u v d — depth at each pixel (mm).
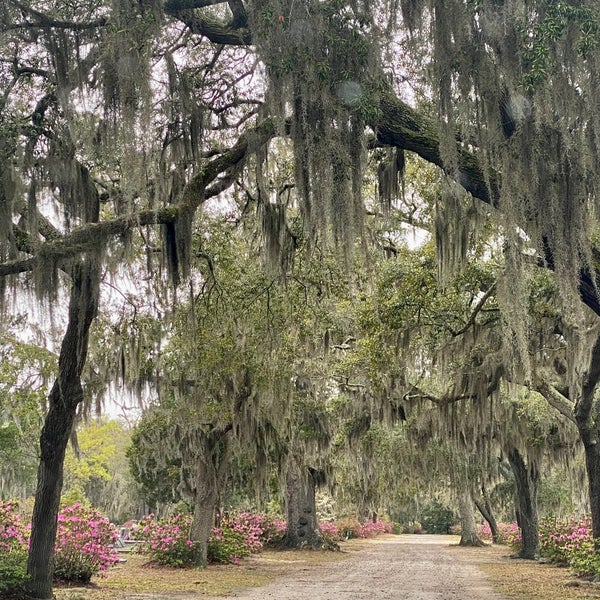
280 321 13992
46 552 9812
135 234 11078
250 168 11586
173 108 9055
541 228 7363
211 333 13773
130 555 20656
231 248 13938
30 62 9109
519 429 18562
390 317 12789
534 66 6719
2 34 8086
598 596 11078
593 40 6754
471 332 13602
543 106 6902
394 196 9805
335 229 7711
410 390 16812
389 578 14742
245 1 8336
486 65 7199
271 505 35594
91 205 9172
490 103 7273
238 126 10688
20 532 12188
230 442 16703
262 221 10914
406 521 61344
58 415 9969
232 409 15328
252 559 20719
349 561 20641
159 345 13594
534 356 13211
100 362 13719
